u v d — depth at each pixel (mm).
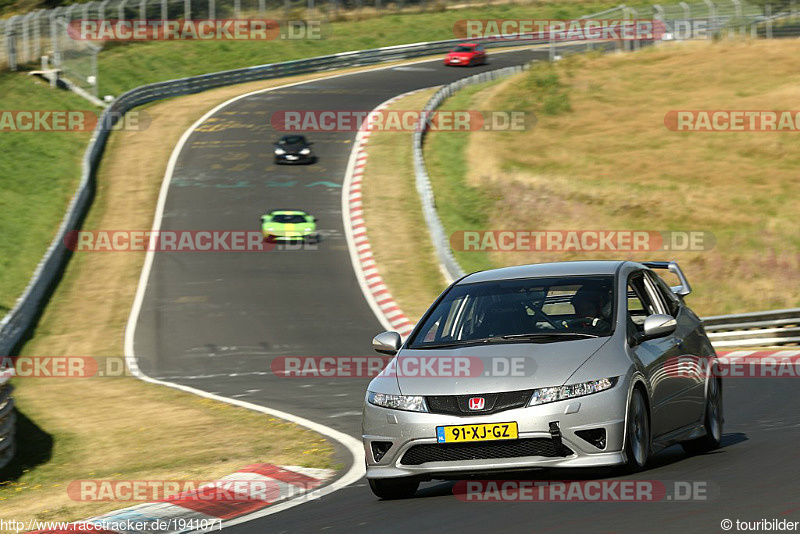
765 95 178875
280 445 45344
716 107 175625
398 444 27109
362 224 134000
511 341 28328
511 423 26031
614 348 27438
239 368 80562
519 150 162125
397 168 157750
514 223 129875
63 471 44938
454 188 144750
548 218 130500
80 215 140250
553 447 25984
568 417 25891
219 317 100562
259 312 102000
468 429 26266
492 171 146750
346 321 98312
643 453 27578
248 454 43719
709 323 78688
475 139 169500
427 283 111312
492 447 26391
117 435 52781
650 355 28672
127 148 173125
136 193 150750
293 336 92812
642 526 21344
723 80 190875
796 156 148750
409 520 24828
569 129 172625
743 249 118125
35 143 166500
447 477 27281
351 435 46438
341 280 113125
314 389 66812
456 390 26719
